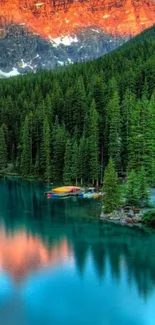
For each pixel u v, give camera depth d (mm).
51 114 141625
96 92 135000
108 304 43094
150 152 94812
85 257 55094
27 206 85750
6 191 105125
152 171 93812
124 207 75250
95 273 50031
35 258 54906
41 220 73500
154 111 101125
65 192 97500
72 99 136625
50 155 121750
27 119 137250
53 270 50938
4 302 43688
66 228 67812
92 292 45594
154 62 154500
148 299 44156
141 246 58844
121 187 80625
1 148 145250
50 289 46250
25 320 40531
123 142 108438
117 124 106500
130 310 42219
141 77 144750
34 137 136750
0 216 77062
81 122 130000
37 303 43438
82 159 106375
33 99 175625
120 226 68625
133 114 104000
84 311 42031
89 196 94500
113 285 47156
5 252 57094
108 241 61031
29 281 48188
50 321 40219
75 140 113188
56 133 122938
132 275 49750
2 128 151625
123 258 54500
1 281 48219
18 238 63188
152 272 50312
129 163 96688
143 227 67812
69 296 44938
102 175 107062
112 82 138375
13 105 171375
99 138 112375
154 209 71500
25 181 123062
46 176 118562
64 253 56438
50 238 62906
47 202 89750
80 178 107938
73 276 49531
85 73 189500
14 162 146500
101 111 130125
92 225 69250
